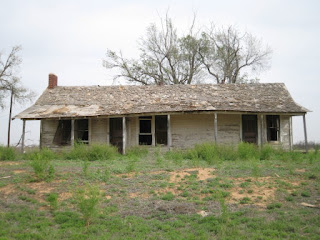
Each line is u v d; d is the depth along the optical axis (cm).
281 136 2342
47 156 1800
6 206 910
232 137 2311
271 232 713
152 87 2656
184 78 4362
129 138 2350
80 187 1069
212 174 1234
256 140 2317
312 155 1752
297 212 852
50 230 739
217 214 845
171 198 971
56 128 2384
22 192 1024
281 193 1012
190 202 940
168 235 708
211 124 2320
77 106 2381
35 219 816
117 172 1280
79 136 2381
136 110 2211
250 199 959
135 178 1185
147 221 805
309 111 2208
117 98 2484
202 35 4344
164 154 2031
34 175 1213
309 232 720
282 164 1484
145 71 4206
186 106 2197
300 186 1083
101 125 2383
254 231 728
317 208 890
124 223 785
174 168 1362
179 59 4319
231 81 4416
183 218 818
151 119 2347
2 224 774
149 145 2302
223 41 4441
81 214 849
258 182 1106
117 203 939
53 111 2280
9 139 3064
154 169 1347
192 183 1108
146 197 989
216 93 2481
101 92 2609
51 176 1162
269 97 2434
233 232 715
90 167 1394
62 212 860
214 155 1591
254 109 2175
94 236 704
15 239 689
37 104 2456
